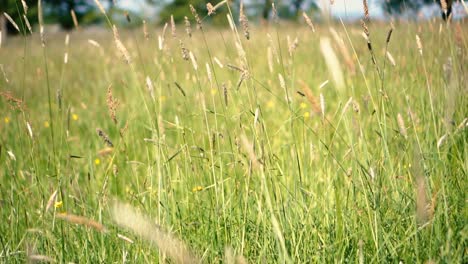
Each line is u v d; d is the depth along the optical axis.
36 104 5.64
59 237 2.23
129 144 3.57
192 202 2.41
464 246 1.82
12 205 2.30
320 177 2.51
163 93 4.23
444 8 2.39
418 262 1.70
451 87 2.04
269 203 1.59
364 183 2.04
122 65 5.68
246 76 2.05
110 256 2.10
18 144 3.57
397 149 2.45
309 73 5.01
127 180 3.12
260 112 2.04
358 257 1.84
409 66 3.52
